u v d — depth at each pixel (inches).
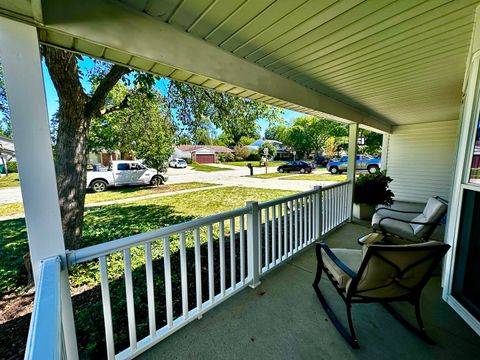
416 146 255.4
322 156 903.7
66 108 111.7
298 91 117.3
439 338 66.1
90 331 75.6
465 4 57.7
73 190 115.6
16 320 84.2
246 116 204.8
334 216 163.3
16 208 249.1
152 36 61.9
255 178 513.7
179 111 194.9
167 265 66.0
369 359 60.1
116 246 54.7
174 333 69.2
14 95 42.2
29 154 43.9
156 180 409.7
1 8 39.4
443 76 108.7
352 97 145.1
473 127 72.4
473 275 73.9
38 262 46.2
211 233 77.7
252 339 67.0
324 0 55.2
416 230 115.5
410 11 60.1
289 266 111.1
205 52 74.3
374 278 61.3
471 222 74.4
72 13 49.0
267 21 63.9
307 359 60.6
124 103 159.9
